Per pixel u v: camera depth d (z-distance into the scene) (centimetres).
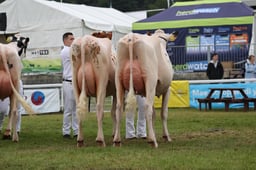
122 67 1098
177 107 2158
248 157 955
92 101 2252
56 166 908
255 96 2098
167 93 1219
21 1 3044
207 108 2100
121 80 1105
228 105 1997
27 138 1309
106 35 1192
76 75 1127
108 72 1146
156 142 1154
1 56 1185
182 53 2505
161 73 1147
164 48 1216
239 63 2452
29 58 2584
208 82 2128
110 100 2352
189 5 2789
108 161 938
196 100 2138
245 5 2722
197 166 874
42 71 2461
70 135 1355
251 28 2570
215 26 2620
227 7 2680
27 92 2005
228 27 2603
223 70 2273
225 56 2472
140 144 1170
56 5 3148
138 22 2770
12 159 987
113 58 1178
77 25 2922
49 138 1308
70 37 1320
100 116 1127
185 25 2666
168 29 2695
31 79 2425
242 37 2580
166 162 915
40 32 3008
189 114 1866
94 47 1110
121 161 934
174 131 1394
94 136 1326
